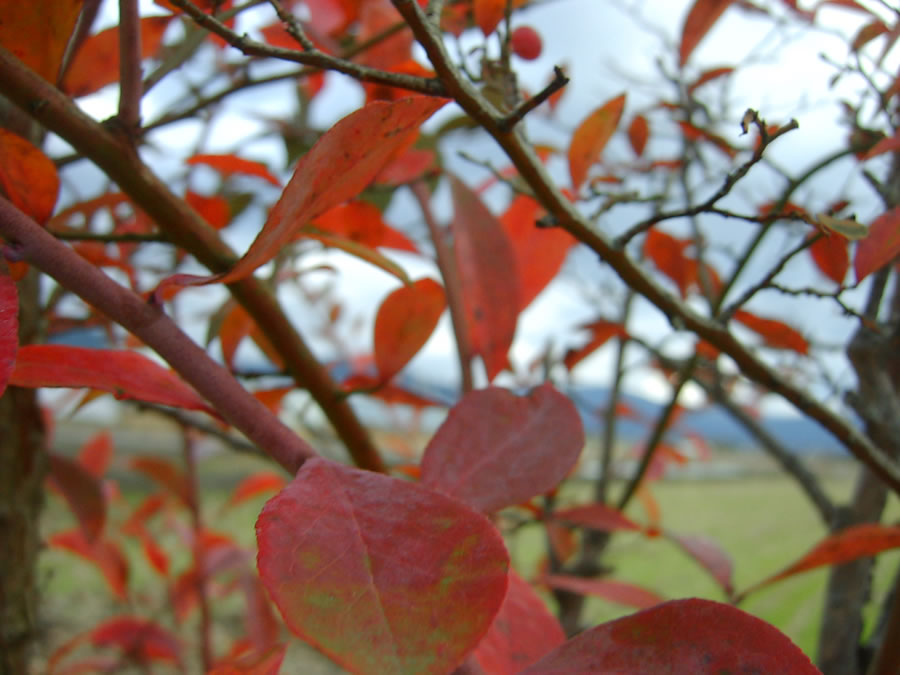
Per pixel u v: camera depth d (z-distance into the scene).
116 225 0.34
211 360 0.17
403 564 0.13
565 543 0.40
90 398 0.23
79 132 0.19
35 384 0.17
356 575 0.12
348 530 0.13
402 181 0.28
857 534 0.23
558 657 0.15
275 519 0.13
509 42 0.23
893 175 0.31
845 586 0.32
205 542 0.55
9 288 0.15
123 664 0.51
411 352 0.23
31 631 0.35
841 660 0.31
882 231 0.21
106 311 0.17
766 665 0.14
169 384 0.18
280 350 0.23
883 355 0.30
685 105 0.33
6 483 0.35
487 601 0.12
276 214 0.14
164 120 0.28
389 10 0.32
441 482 0.19
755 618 0.14
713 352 0.33
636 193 0.25
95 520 0.37
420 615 0.12
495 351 0.26
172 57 0.22
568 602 0.46
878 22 0.25
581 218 0.21
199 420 0.41
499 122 0.19
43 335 0.34
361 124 0.14
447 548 0.13
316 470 0.15
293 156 0.40
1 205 0.16
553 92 0.18
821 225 0.19
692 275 0.36
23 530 0.35
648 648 0.14
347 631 0.11
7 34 0.18
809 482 0.39
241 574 0.52
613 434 0.53
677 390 0.38
